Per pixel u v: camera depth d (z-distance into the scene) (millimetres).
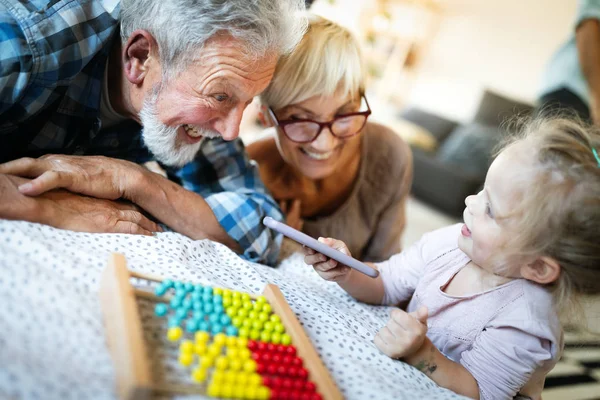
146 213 1056
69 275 717
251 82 958
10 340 559
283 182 1525
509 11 4949
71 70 946
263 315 771
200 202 1095
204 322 705
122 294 633
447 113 5477
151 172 1054
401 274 1077
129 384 524
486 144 4344
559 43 4586
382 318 1025
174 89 957
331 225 1562
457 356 916
